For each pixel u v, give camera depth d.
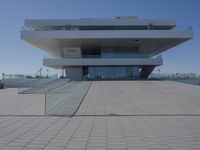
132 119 8.16
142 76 42.56
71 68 41.62
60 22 40.78
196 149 4.91
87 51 49.00
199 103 12.30
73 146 5.16
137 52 46.88
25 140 5.64
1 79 36.75
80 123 7.52
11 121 7.93
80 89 21.70
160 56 39.31
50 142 5.46
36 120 8.07
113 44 44.56
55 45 45.47
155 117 8.50
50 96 16.98
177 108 10.62
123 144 5.29
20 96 18.58
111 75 40.88
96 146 5.16
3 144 5.33
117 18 43.00
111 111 9.95
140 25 41.09
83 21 40.81
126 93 18.19
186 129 6.65
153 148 5.00
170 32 38.72
